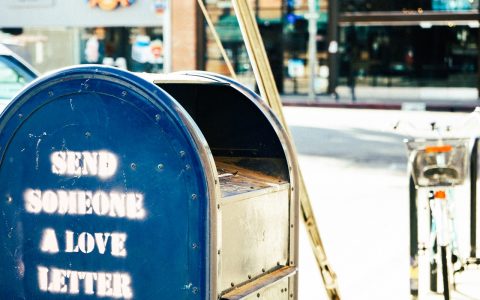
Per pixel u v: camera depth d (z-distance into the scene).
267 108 4.79
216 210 3.79
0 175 4.10
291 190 4.70
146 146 3.85
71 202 3.99
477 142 7.10
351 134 19.12
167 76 4.54
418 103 28.39
